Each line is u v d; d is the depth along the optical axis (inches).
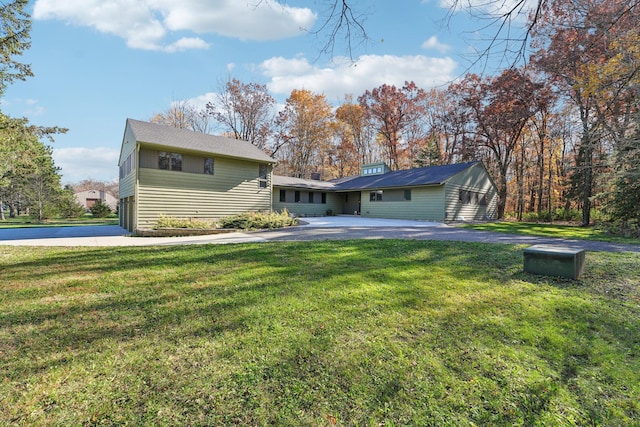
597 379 84.9
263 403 74.1
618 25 127.7
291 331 111.9
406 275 185.8
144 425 66.6
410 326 116.4
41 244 326.6
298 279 177.9
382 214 791.7
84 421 67.8
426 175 749.3
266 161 593.0
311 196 898.7
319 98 1219.2
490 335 109.3
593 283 169.6
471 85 708.0
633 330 114.0
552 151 829.8
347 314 127.5
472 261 224.2
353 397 76.9
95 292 157.4
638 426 68.2
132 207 512.1
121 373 85.7
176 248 288.8
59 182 1108.5
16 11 430.9
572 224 661.3
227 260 231.1
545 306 135.7
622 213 444.1
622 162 409.7
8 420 68.2
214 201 536.4
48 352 97.3
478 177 781.3
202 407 72.6
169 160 484.4
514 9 122.7
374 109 1189.1
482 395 77.9
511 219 876.6
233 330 113.0
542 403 75.2
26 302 142.6
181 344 102.6
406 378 84.3
